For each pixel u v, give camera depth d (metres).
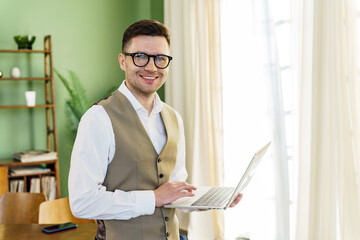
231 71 4.09
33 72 4.67
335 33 2.96
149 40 1.44
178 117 1.74
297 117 3.42
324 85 3.06
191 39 4.46
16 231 2.15
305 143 3.27
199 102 4.27
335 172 3.01
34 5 4.66
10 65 4.57
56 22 4.77
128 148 1.47
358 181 2.92
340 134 2.96
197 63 4.26
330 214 3.04
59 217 2.51
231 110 4.10
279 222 3.56
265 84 3.67
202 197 1.55
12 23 4.57
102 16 5.00
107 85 5.05
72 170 1.40
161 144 1.60
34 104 4.38
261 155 1.59
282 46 3.66
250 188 3.81
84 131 1.41
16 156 4.39
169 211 1.57
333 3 2.96
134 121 1.51
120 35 5.11
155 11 5.21
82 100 4.54
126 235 1.48
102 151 1.42
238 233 3.99
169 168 1.60
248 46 3.87
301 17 3.33
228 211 4.06
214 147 4.16
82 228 2.20
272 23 3.62
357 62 2.95
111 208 1.37
